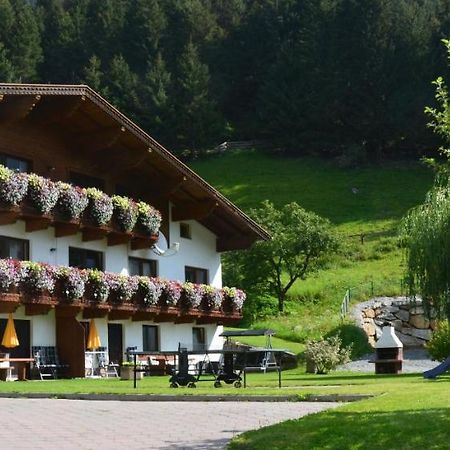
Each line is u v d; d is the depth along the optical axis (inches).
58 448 391.5
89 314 1162.0
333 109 3368.6
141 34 3789.4
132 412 557.6
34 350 1087.0
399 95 3282.5
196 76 3508.9
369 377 960.3
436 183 1058.7
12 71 3243.1
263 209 1957.4
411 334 1647.4
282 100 3462.1
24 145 1118.4
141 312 1238.3
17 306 1027.3
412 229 1032.8
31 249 1108.5
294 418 486.3
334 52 3405.5
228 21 4355.3
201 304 1378.0
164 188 1300.4
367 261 2213.3
